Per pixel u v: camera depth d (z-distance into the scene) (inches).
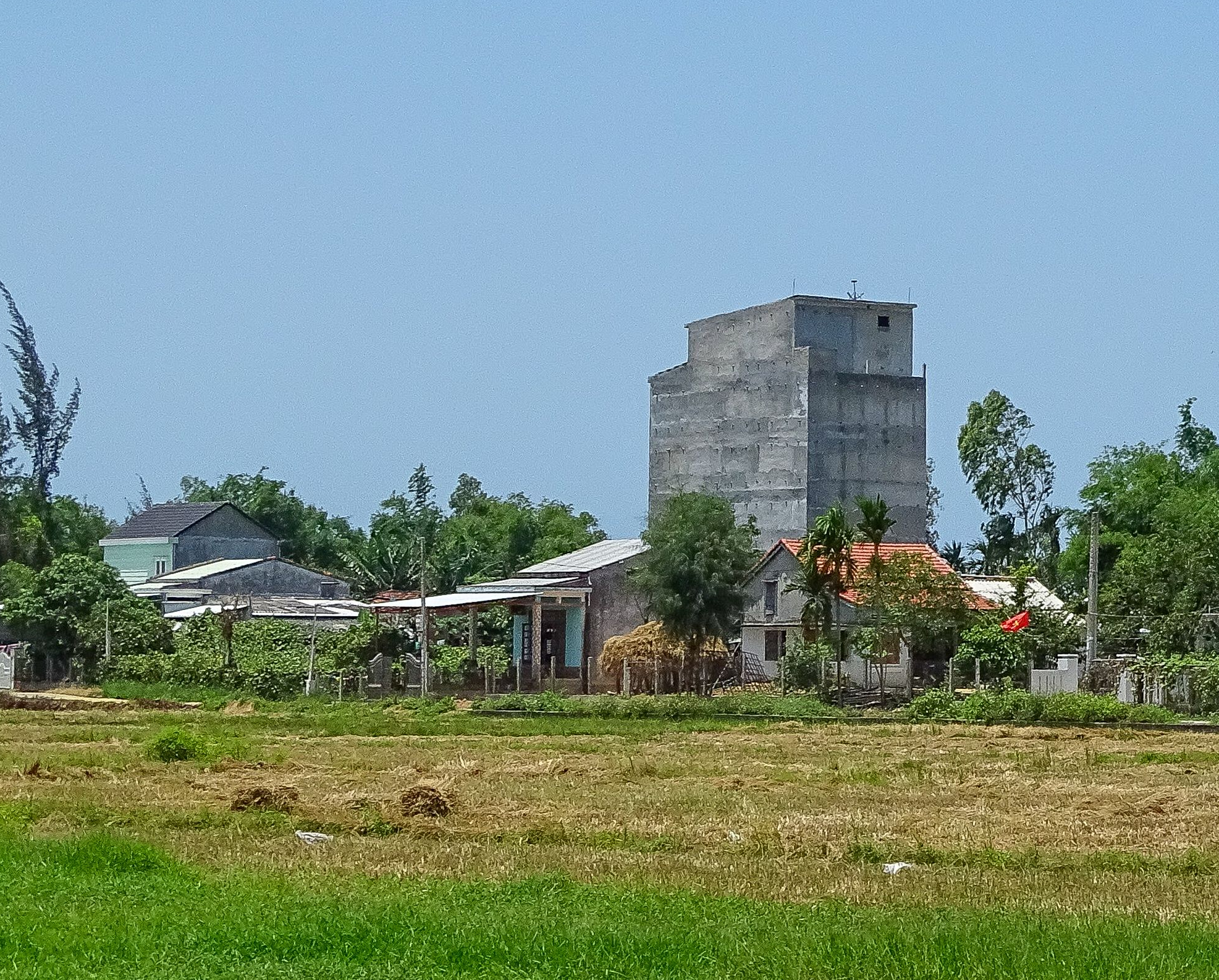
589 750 1950.1
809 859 1053.8
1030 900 887.7
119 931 745.0
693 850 1087.6
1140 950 716.7
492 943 722.8
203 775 1566.2
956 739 2181.3
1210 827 1221.7
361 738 2129.7
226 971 681.6
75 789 1409.9
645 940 728.3
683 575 3420.3
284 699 3031.5
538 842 1138.7
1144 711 2554.1
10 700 2812.5
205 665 3223.4
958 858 1056.2
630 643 3526.1
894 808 1333.7
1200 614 3196.4
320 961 700.7
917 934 742.5
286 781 1519.4
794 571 3476.9
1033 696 2586.1
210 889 870.4
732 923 784.9
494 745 2010.3
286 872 939.3
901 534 4220.0
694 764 1733.5
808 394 4156.0
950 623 3144.7
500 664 3410.4
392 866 966.4
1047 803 1374.3
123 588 3656.5
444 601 3486.7
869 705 3014.3
